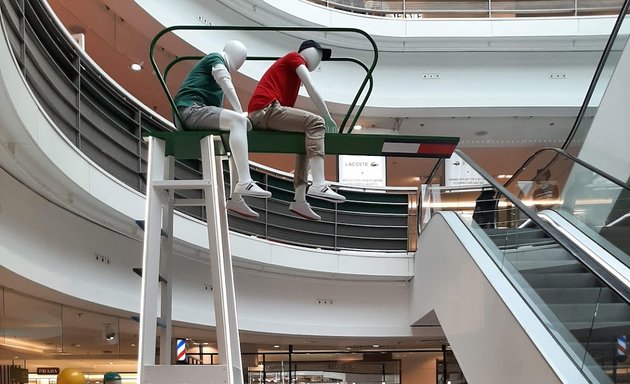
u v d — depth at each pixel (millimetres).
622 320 3354
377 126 12984
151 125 7961
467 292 6027
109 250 6848
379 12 12609
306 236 10094
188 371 2111
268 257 9016
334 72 12156
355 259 9773
